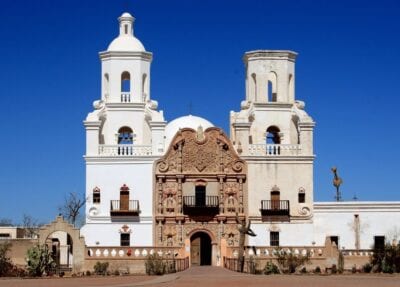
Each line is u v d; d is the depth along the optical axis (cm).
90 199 8206
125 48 8656
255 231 8206
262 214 8231
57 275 6694
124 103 8569
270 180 8281
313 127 8369
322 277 5944
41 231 7394
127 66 8650
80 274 6994
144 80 8725
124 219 8188
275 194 8275
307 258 7288
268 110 8556
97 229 8175
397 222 8300
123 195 8231
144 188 8238
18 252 7681
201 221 8225
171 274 6488
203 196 8262
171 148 8281
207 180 8275
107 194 8219
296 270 7212
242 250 7188
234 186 8275
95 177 8244
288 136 8538
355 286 4859
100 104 8569
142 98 8656
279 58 8638
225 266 7650
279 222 8244
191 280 5497
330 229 8269
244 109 8506
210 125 9481
